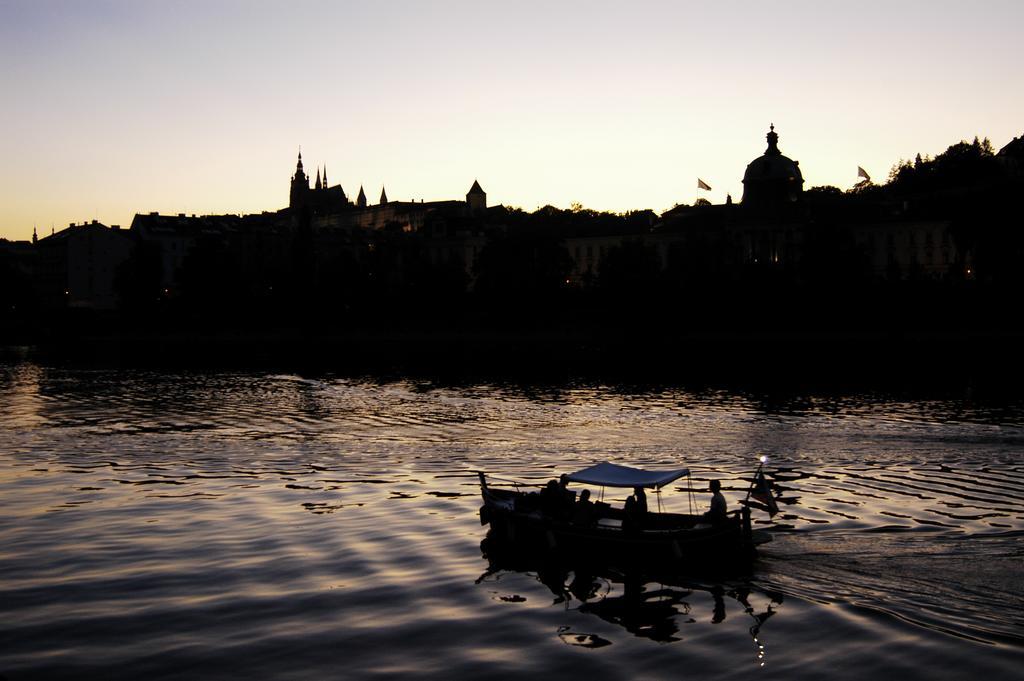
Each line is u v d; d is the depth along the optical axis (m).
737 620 30.64
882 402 89.31
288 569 36.47
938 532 40.09
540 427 78.25
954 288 170.50
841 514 44.03
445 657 28.19
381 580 35.19
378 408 93.06
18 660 28.02
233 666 27.56
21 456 64.38
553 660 27.95
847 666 26.88
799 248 197.62
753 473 55.75
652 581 34.91
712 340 171.62
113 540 40.94
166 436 74.19
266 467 59.78
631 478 39.06
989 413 80.38
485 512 41.50
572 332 194.38
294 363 154.12
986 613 30.34
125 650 28.69
